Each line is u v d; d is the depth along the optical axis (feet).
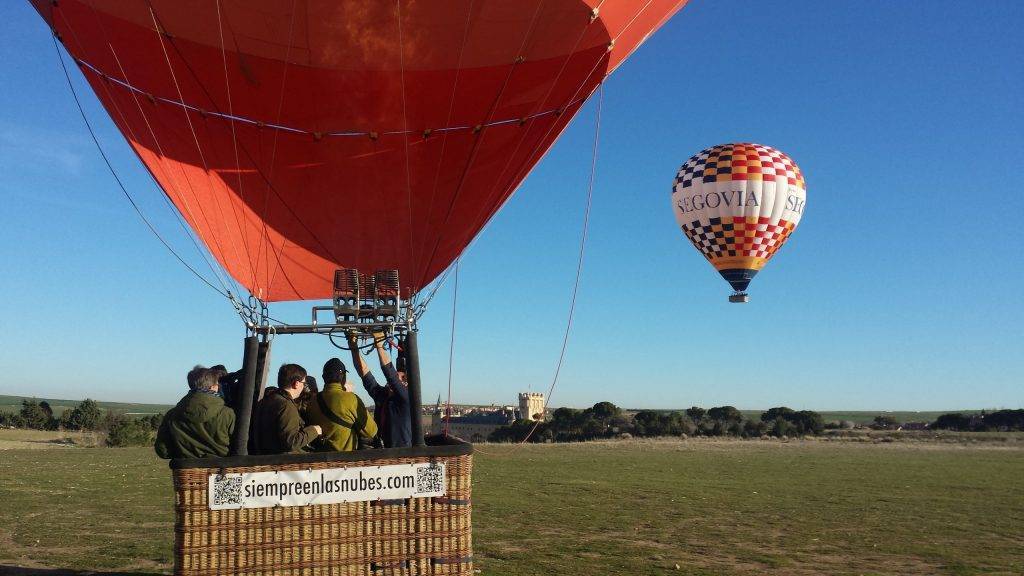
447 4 22.24
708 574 25.61
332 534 15.81
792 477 63.57
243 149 24.36
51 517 33.68
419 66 23.62
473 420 237.86
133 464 60.39
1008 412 207.00
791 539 33.32
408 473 16.29
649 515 39.32
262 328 17.43
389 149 25.04
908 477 64.90
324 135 24.57
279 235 25.09
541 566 26.02
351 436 17.08
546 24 23.06
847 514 41.81
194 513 15.25
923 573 26.86
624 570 25.68
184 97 23.47
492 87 24.41
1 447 83.92
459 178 25.77
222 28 22.18
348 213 25.41
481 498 44.68
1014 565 28.43
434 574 16.22
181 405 15.88
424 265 26.35
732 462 79.71
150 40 22.24
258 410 16.58
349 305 18.06
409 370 17.29
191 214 24.57
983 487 57.26
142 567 23.94
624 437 169.48
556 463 72.79
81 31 22.13
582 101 25.58
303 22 22.24
